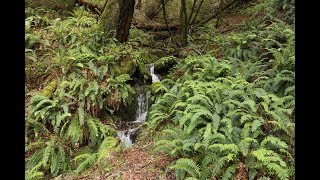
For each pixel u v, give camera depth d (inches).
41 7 494.9
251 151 211.3
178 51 506.3
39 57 365.7
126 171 235.9
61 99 308.3
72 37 400.5
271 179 201.3
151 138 288.4
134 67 387.5
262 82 294.5
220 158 209.9
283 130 236.5
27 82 333.1
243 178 202.8
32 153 278.7
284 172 191.5
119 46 416.8
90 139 305.3
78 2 578.9
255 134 227.5
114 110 343.3
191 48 485.7
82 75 343.0
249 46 387.2
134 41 502.9
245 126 232.4
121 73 368.8
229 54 393.1
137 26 634.8
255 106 255.0
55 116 296.4
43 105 299.3
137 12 657.0
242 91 268.4
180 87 332.8
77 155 288.5
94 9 578.2
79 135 294.8
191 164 210.1
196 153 228.4
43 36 399.5
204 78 334.0
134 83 384.5
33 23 434.9
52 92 319.3
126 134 317.7
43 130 288.8
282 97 275.9
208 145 223.6
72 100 316.5
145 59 450.6
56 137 288.8
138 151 270.1
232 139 227.0
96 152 294.7
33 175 242.5
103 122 330.0
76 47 393.1
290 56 314.7
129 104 358.3
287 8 473.7
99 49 395.9
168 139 256.2
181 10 529.3
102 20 438.0
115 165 249.1
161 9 684.1
